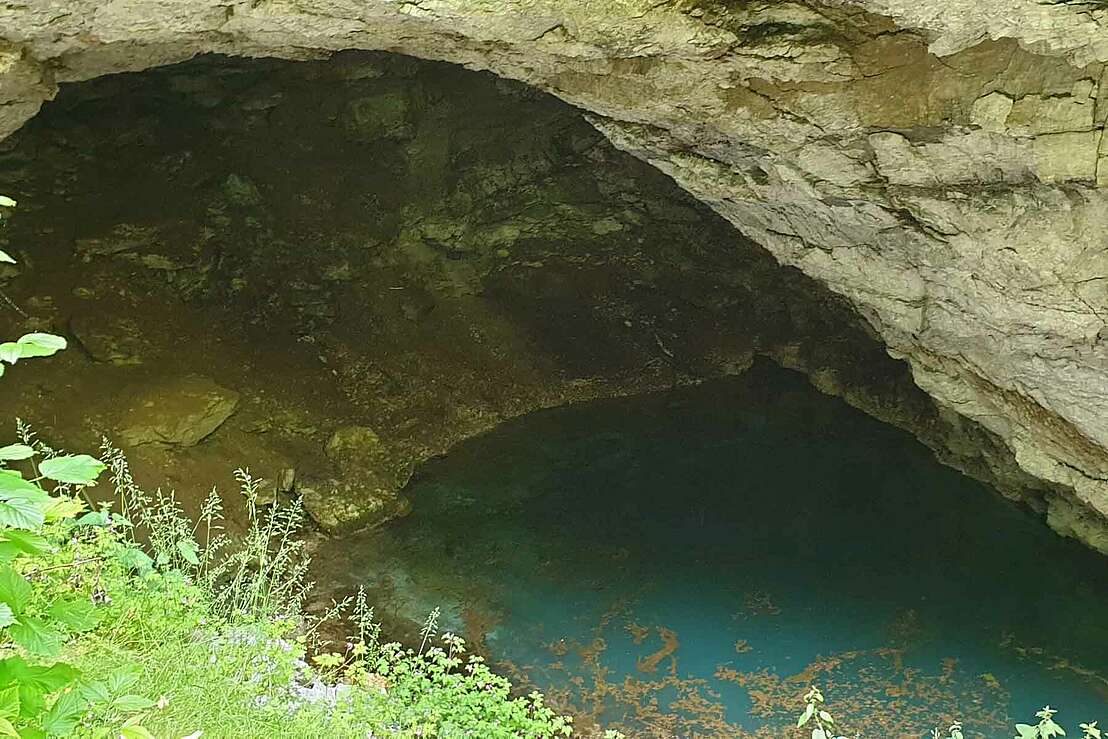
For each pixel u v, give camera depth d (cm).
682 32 718
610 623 1049
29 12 659
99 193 1359
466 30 719
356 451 1273
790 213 991
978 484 1298
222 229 1404
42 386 1152
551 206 1641
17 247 1259
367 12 699
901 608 1073
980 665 980
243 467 1195
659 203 1658
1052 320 841
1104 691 942
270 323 1367
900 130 792
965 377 1057
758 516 1251
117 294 1273
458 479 1312
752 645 1015
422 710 686
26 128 1358
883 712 920
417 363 1438
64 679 272
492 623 1043
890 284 985
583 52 752
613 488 1308
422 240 1568
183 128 1468
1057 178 748
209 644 616
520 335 1548
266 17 699
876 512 1255
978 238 830
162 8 674
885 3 662
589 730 895
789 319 1622
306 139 1549
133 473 1112
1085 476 1019
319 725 600
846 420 1471
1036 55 714
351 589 1085
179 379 1212
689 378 1565
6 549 263
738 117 847
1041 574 1119
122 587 631
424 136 1590
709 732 897
